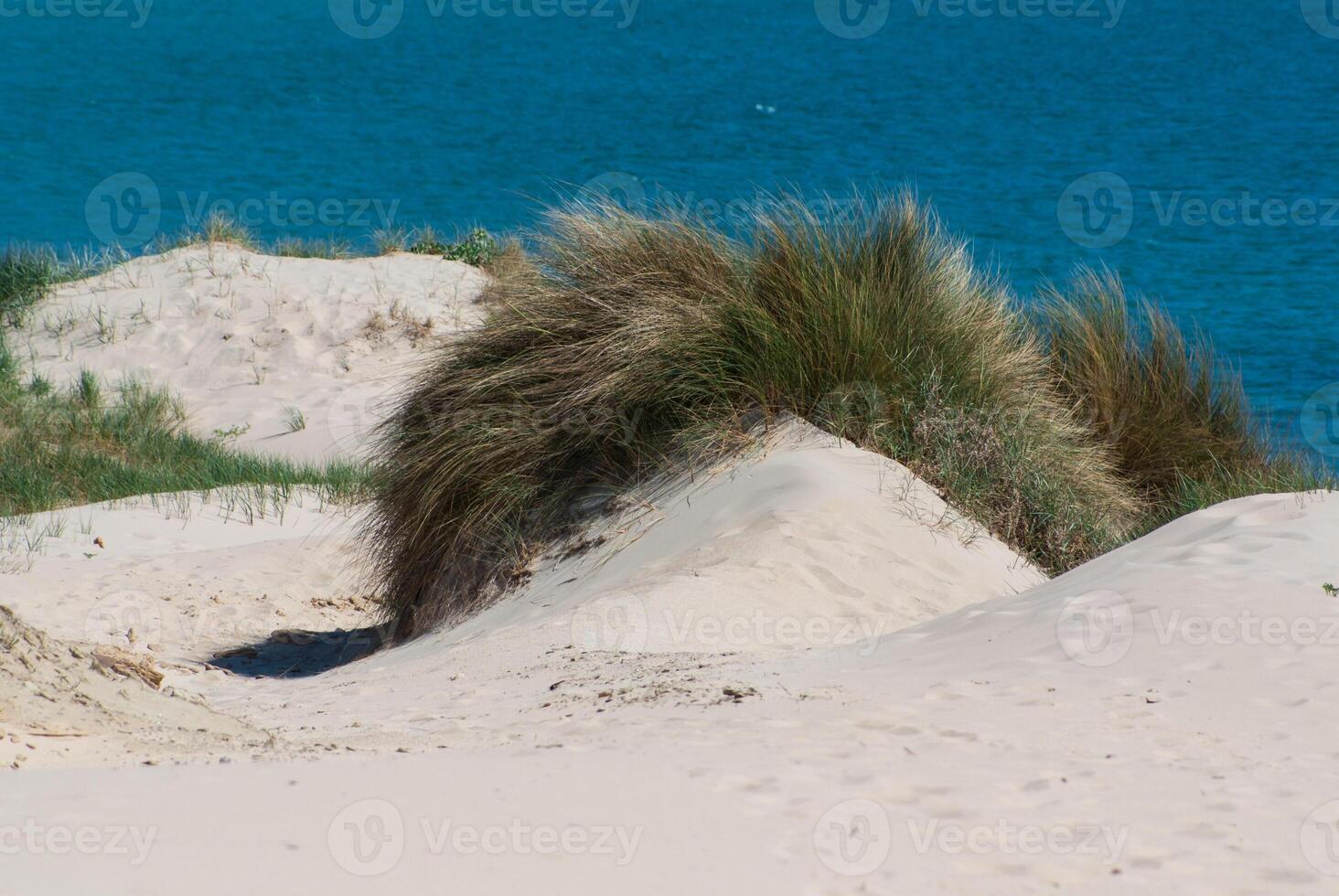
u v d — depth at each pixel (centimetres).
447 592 1730
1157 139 10281
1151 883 680
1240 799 793
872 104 12419
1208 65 15288
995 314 1912
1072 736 916
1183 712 957
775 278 1769
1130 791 809
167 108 12050
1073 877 686
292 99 12812
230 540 2416
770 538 1456
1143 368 2219
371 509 2005
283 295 4047
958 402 1731
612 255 1811
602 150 9869
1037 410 1856
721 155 9550
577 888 639
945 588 1441
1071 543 1706
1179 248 6806
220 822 704
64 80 13688
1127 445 2103
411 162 9475
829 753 880
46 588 1956
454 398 1786
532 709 1097
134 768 835
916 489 1627
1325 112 11506
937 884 673
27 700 988
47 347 3916
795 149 9856
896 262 1827
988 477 1697
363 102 12644
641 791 790
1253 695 980
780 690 1077
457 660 1378
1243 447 2153
